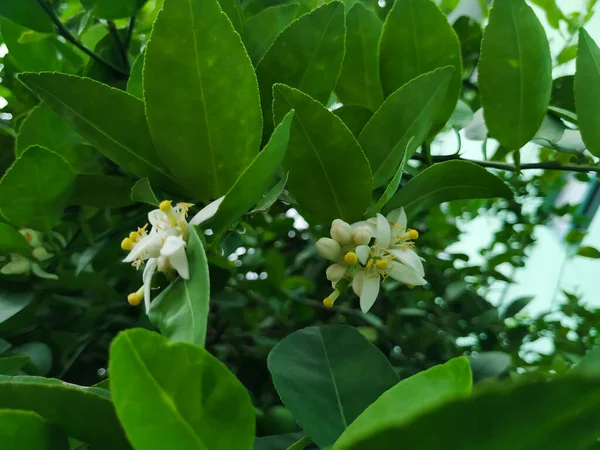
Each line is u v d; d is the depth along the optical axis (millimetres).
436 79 134
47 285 190
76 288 202
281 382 109
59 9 225
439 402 51
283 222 292
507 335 294
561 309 332
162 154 125
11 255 173
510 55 156
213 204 118
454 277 317
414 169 191
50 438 80
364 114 157
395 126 137
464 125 200
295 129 121
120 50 189
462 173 142
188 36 112
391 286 290
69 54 207
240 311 252
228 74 117
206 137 123
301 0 203
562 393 50
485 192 150
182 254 104
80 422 81
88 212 192
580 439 54
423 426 52
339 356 121
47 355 180
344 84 177
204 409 73
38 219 158
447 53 157
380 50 159
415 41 156
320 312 295
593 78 160
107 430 82
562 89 203
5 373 134
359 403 110
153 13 212
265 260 279
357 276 129
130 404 67
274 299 290
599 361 84
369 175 126
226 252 165
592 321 314
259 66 142
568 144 185
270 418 187
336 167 126
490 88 161
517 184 300
